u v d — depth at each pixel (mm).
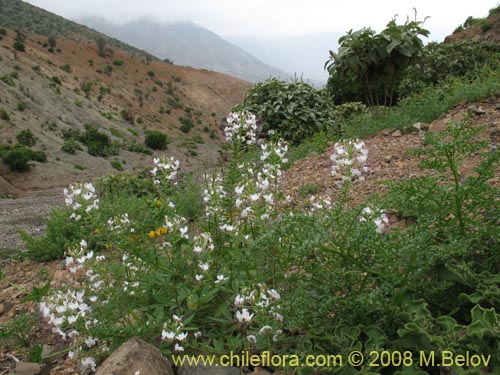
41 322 3590
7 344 3543
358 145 2959
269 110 11000
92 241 5082
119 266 3330
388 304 2291
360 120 9492
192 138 98625
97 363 2908
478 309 2076
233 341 2629
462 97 7574
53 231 5770
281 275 2836
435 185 2680
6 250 6809
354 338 2232
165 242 3256
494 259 2578
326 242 2627
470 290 2523
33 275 5195
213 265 3270
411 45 8766
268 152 3504
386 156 6176
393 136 7293
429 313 2172
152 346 2609
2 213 14398
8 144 45281
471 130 2693
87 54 140000
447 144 2564
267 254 2787
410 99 9227
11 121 51625
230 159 4066
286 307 2412
